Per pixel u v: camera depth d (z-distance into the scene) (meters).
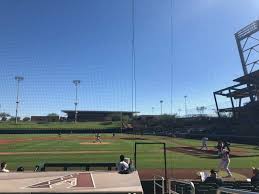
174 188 14.20
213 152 41.72
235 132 81.50
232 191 5.54
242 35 82.25
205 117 100.69
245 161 31.31
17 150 45.25
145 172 23.59
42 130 113.81
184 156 36.25
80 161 31.22
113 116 137.62
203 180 17.31
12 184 4.54
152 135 96.94
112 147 50.75
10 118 158.50
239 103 86.25
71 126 125.00
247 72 82.50
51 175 5.11
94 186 4.43
